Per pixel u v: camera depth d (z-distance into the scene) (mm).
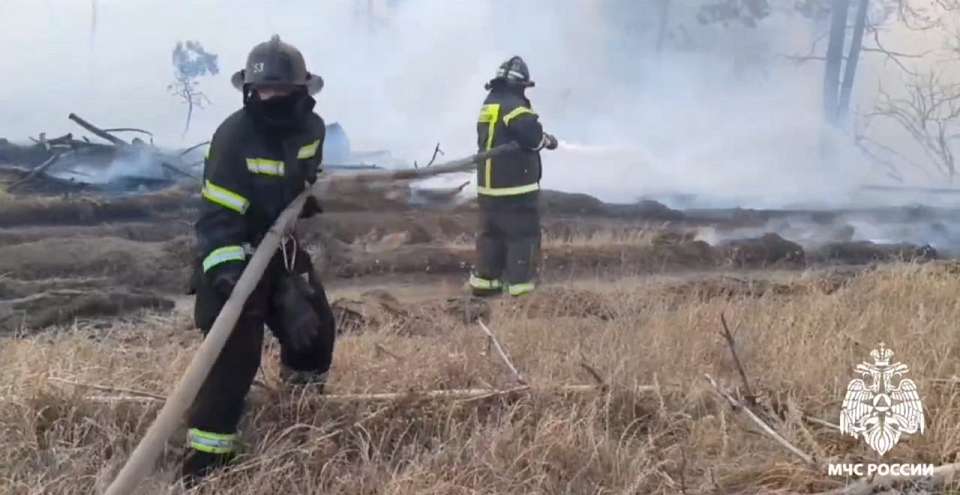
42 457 4199
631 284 7805
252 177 4203
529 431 4488
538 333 6027
